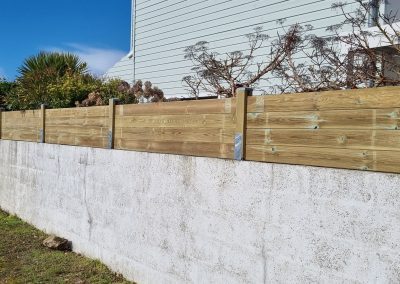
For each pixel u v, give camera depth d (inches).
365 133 123.7
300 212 136.9
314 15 312.0
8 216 355.3
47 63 507.2
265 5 352.5
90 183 252.7
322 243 130.1
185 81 377.1
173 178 192.2
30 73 466.6
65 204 277.9
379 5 252.7
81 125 266.7
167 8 468.1
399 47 209.3
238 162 160.1
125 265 221.1
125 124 227.5
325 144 133.6
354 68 209.3
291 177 140.5
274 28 343.9
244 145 160.1
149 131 209.9
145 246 207.8
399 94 117.0
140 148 215.8
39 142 316.8
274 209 145.5
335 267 126.3
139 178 213.9
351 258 122.5
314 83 229.9
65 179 278.8
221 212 166.1
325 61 306.8
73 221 268.5
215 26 404.5
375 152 121.2
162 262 196.7
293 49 279.6
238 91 163.3
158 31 482.6
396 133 117.0
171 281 191.0
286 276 140.3
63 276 222.8
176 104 193.6
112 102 236.7
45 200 304.5
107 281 216.2
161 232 198.1
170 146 196.4
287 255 140.3
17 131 356.8
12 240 287.1
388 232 114.6
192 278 179.3
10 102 438.3
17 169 351.9
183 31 444.8
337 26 254.8
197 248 177.3
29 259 249.9
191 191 181.8
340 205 126.1
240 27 376.8
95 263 240.5
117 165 230.4
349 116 127.8
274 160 148.9
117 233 228.2
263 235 148.7
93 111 254.7
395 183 114.0
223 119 170.1
